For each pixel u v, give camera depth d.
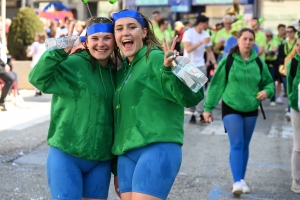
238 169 5.96
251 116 6.00
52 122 3.70
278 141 9.27
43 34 14.64
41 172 6.80
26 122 10.14
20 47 16.78
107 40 3.67
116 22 3.64
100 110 3.65
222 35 13.37
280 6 21.41
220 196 6.04
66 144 3.60
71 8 24.42
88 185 3.70
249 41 5.90
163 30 13.44
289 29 13.17
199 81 3.30
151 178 3.45
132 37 3.61
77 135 3.61
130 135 3.56
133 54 3.64
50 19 17.98
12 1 24.89
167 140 3.52
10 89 11.50
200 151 8.37
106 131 3.67
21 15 16.81
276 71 14.27
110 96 3.70
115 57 3.82
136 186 3.47
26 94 14.91
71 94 3.62
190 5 21.27
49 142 3.67
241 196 6.05
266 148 8.68
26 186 6.18
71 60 3.67
